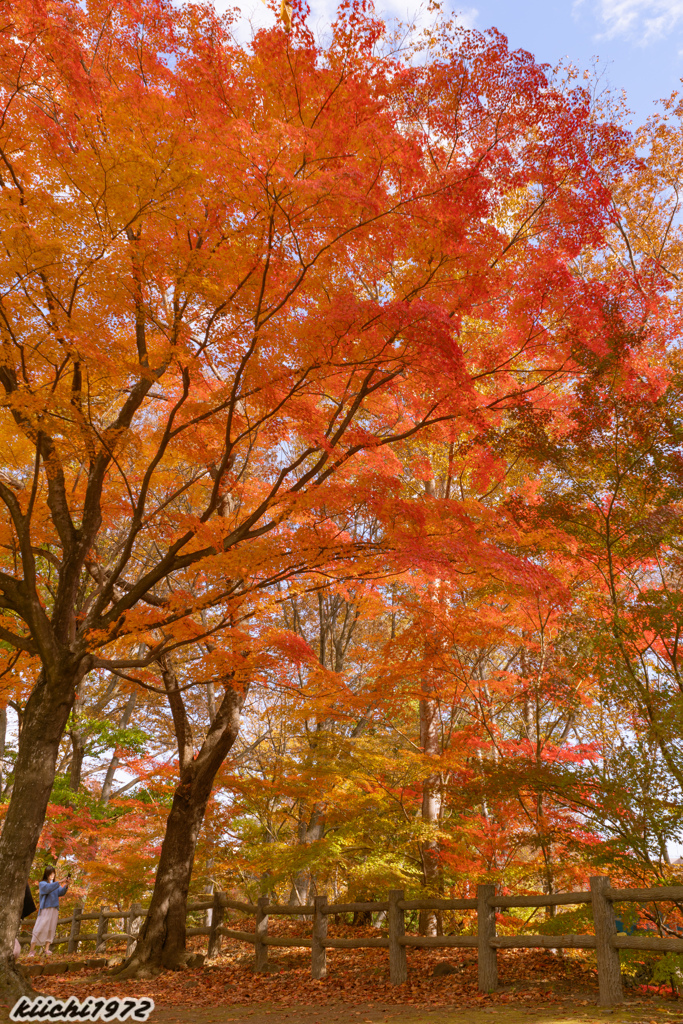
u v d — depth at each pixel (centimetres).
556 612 938
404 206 658
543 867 894
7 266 642
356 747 1095
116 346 681
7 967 694
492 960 671
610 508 775
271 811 1347
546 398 830
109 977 1020
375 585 1064
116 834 1552
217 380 926
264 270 677
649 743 657
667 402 755
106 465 841
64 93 705
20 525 786
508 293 733
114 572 829
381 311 612
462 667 998
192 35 684
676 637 690
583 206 704
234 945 1266
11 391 771
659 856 636
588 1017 507
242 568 742
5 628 855
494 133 717
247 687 1016
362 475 726
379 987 771
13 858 714
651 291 856
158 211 641
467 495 1212
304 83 664
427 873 1014
